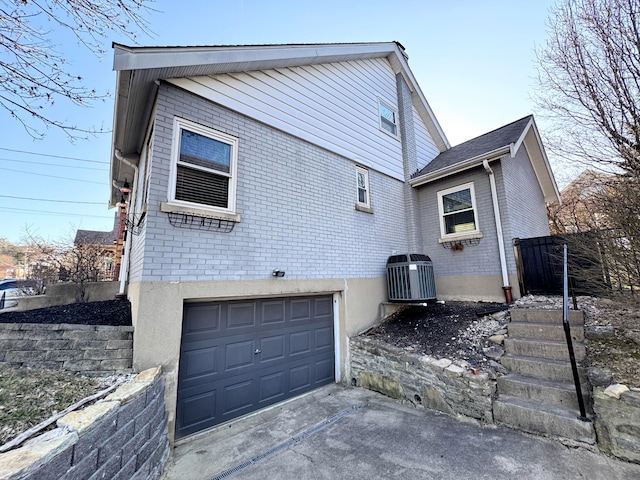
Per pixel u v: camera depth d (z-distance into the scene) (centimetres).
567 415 296
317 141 584
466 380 364
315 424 378
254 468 287
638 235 361
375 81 794
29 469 137
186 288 365
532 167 853
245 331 438
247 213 443
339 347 560
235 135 454
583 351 348
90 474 182
